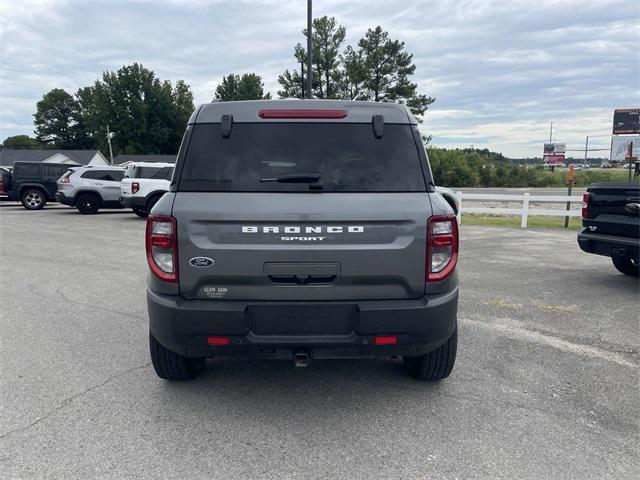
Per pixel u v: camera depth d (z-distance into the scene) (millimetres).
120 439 3178
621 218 6941
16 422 3387
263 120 3338
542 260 9398
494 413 3525
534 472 2828
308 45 18359
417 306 3174
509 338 5059
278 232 3117
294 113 3344
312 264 3139
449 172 49875
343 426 3350
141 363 4445
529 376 4148
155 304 3223
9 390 3879
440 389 3916
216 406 3637
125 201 16688
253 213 3113
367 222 3135
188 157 3279
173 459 2955
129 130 86000
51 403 3666
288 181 3213
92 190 18969
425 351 3336
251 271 3135
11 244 11469
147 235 3260
